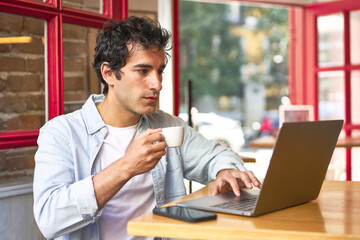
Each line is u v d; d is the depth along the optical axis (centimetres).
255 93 1206
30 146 183
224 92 1210
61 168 130
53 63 189
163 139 120
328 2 404
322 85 414
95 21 208
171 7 327
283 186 111
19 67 182
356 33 398
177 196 158
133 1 282
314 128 116
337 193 135
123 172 116
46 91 191
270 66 1174
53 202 120
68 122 141
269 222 100
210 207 111
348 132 397
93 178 119
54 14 188
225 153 160
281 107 364
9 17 178
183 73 1182
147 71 135
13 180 178
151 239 144
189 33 1173
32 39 186
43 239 186
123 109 142
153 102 136
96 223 134
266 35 1166
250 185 135
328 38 409
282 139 105
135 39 132
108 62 138
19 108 182
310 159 118
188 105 287
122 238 141
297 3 414
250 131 984
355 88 400
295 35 424
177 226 98
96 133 141
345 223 99
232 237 94
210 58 1189
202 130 732
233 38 1184
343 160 400
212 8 1162
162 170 150
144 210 146
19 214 178
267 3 409
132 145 117
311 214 108
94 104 146
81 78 209
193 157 163
